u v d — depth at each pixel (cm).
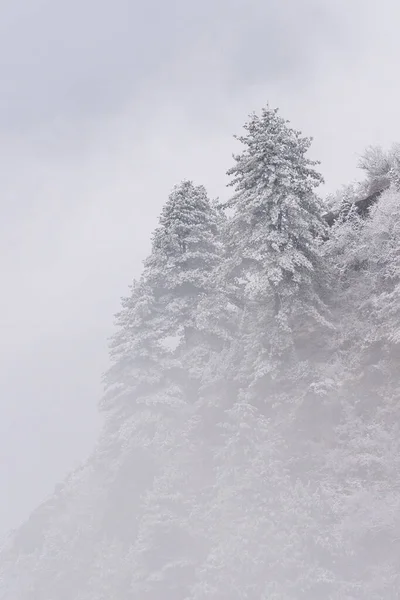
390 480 1948
